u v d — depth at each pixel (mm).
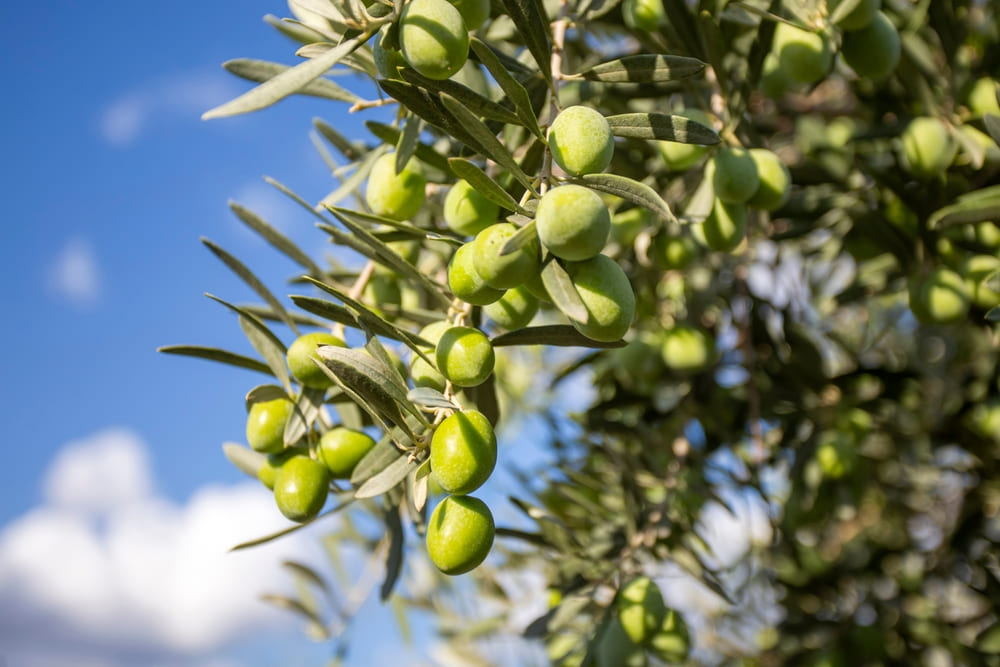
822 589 841
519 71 549
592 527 697
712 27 568
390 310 555
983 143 633
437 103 477
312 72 457
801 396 730
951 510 934
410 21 470
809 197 699
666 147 597
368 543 825
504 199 468
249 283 541
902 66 641
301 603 773
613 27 662
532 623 599
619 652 603
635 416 751
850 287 729
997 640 707
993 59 640
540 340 494
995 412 714
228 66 555
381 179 555
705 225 590
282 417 521
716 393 734
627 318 466
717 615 950
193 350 521
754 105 819
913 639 786
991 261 639
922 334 844
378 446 509
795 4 590
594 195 457
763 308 742
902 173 673
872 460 786
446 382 493
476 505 477
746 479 700
